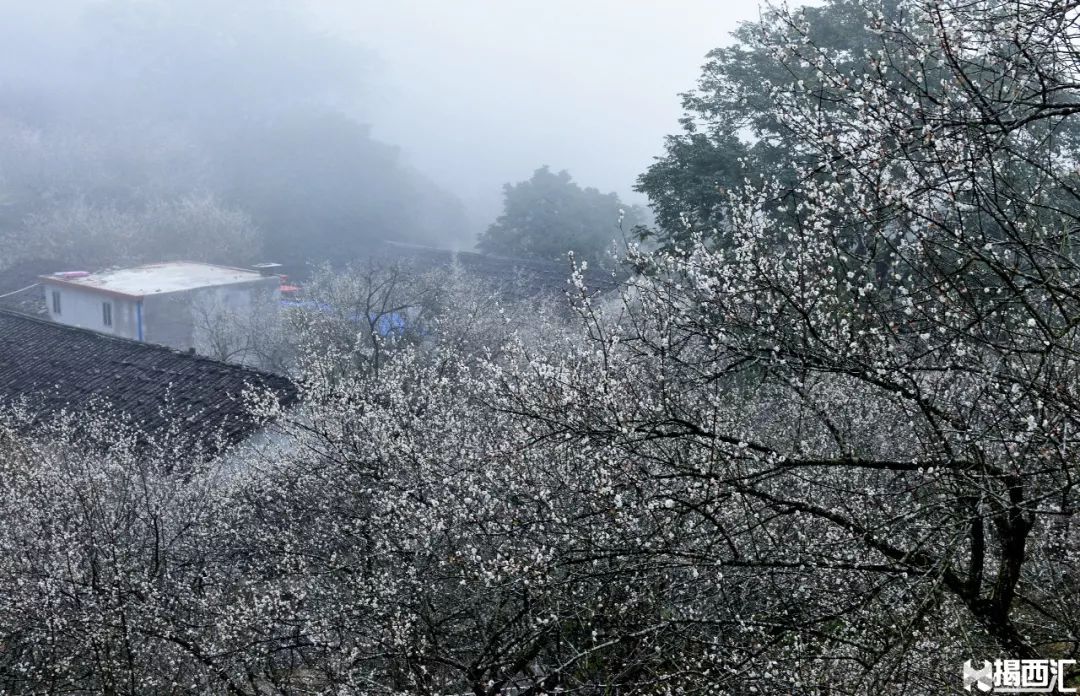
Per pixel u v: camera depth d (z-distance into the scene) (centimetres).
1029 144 559
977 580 522
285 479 969
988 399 545
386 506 756
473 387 809
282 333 2452
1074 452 458
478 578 637
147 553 962
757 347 568
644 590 607
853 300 572
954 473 495
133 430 1437
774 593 615
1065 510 445
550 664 703
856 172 525
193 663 820
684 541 595
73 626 811
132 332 2723
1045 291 489
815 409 573
